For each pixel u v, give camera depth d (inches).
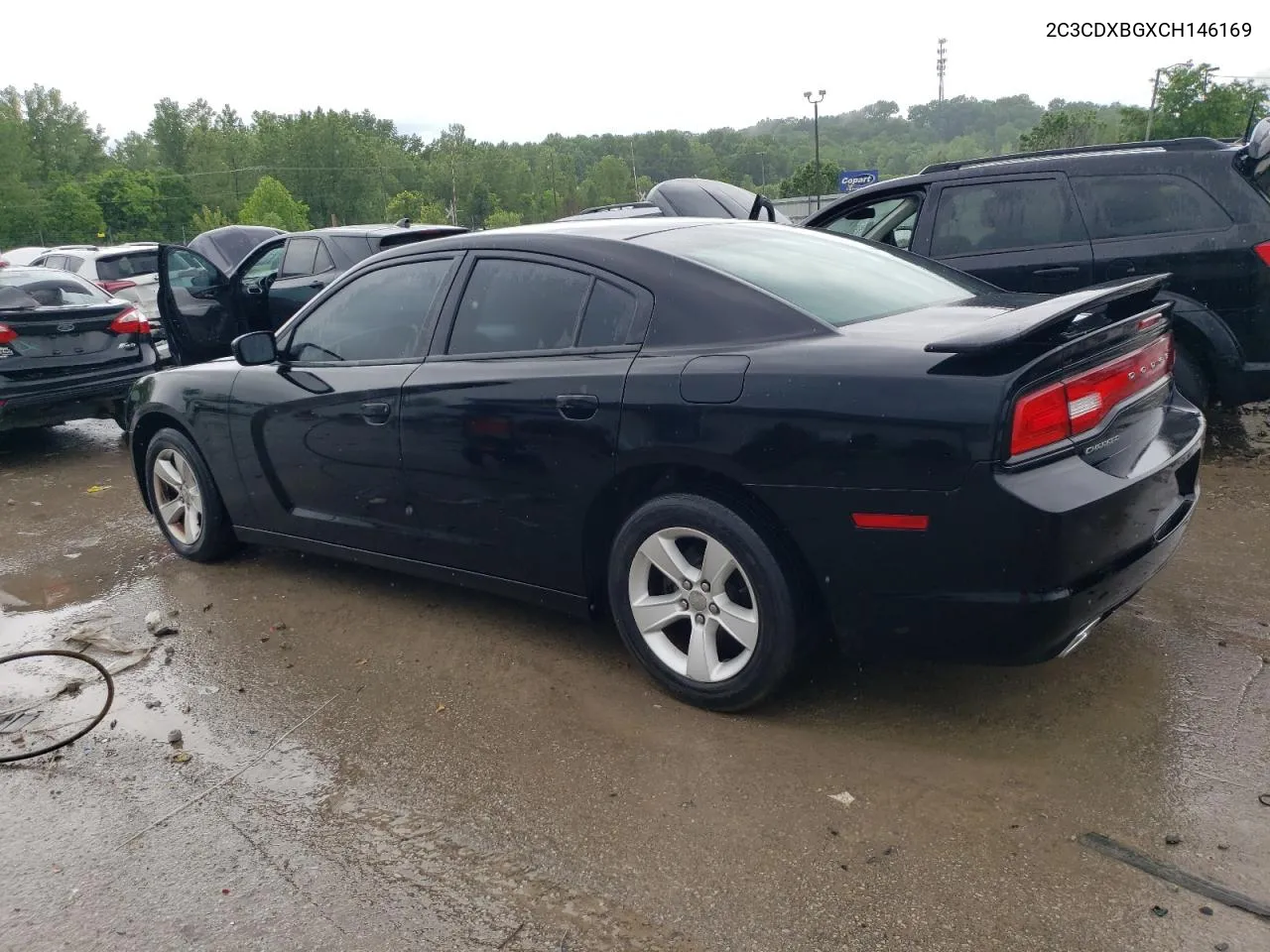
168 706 147.3
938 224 247.9
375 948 95.7
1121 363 118.8
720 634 133.9
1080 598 110.4
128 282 537.6
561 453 137.6
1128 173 226.8
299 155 4972.9
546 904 100.2
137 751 135.2
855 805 111.9
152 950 97.4
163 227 4507.9
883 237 263.3
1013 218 239.0
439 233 382.6
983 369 109.0
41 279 334.6
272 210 4170.8
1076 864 100.3
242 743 135.6
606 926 96.7
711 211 458.3
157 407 200.2
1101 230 228.8
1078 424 111.7
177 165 5064.0
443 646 161.0
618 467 132.0
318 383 170.7
